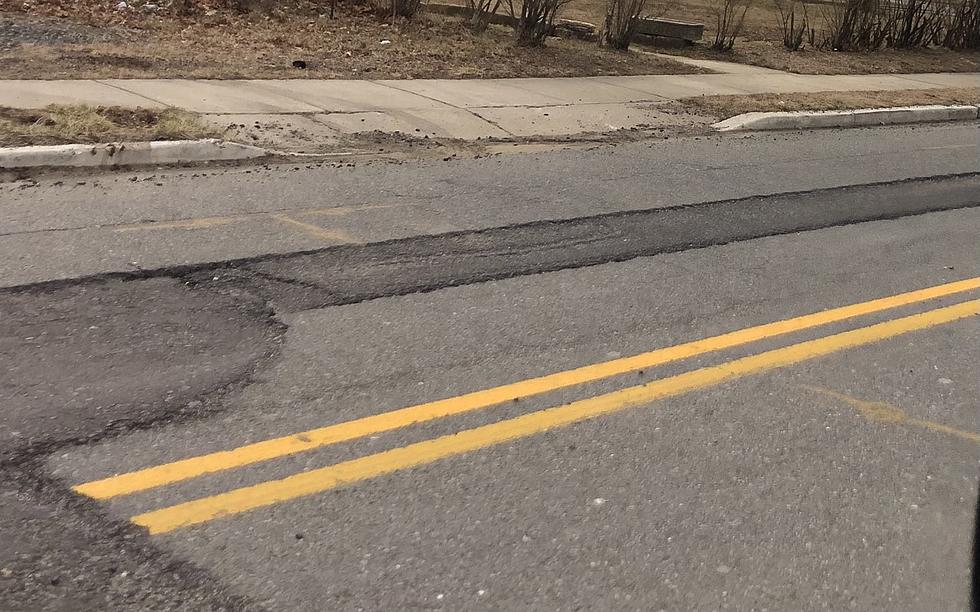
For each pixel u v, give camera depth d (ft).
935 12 79.71
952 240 25.53
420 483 12.22
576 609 10.15
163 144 26.63
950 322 19.44
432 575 10.49
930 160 36.91
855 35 74.74
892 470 13.53
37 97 30.27
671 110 42.32
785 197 28.81
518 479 12.50
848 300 20.24
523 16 52.80
